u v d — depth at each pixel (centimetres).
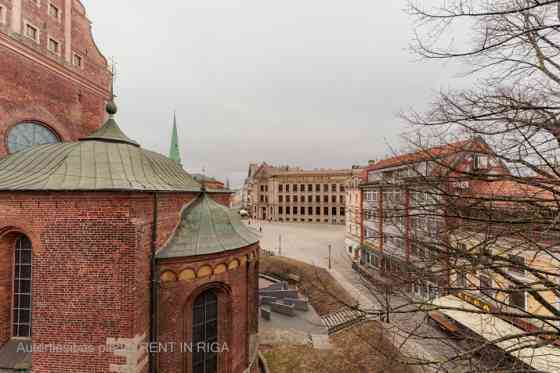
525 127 484
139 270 851
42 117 1577
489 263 571
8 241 904
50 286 840
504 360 568
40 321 838
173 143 8031
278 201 8394
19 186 870
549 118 433
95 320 826
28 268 919
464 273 665
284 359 1697
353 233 3972
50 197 848
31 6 1523
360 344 1830
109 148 1119
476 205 617
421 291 866
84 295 832
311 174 8188
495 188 773
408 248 763
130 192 834
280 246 4556
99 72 2030
